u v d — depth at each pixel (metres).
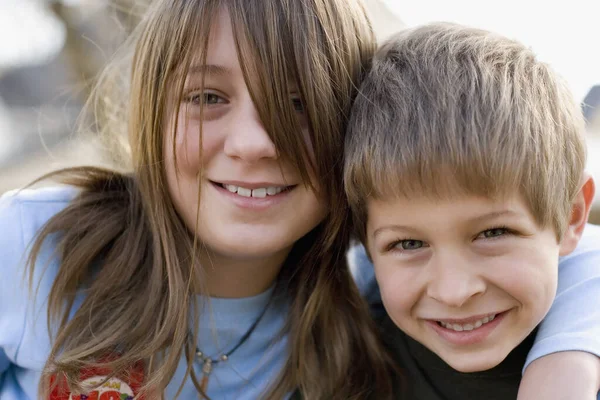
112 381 1.04
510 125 0.90
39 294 1.07
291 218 1.03
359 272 1.26
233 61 0.96
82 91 1.88
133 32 1.36
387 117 0.96
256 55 0.95
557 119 0.97
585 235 1.11
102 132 1.34
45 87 3.28
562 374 0.90
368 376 1.17
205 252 1.08
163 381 1.02
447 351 0.97
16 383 1.13
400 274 0.96
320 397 1.14
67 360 1.00
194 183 1.02
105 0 2.11
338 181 1.03
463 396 1.08
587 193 1.02
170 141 1.02
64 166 1.27
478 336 0.95
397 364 1.16
